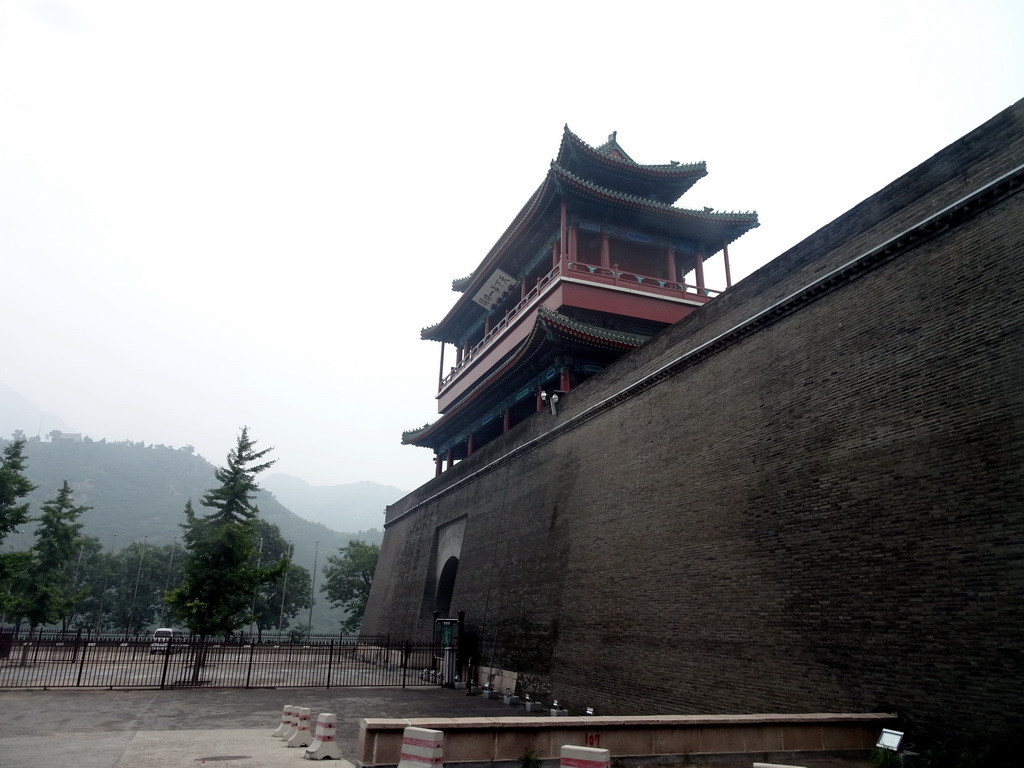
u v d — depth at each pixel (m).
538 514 26.84
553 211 35.44
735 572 16.22
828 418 14.84
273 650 44.91
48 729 14.98
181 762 11.45
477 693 26.05
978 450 11.62
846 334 14.97
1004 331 11.72
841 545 13.72
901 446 13.04
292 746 13.42
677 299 34.66
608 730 10.57
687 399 19.69
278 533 79.38
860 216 15.29
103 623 77.81
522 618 25.91
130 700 20.84
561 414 27.03
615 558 21.02
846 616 13.22
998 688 10.42
